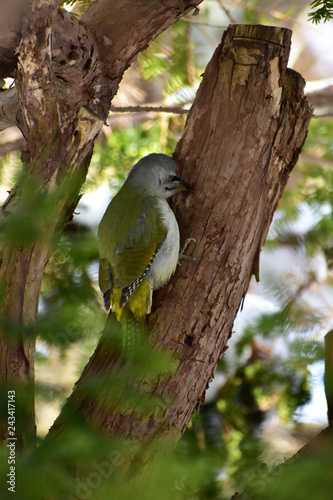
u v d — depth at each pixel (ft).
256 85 23.06
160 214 24.48
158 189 25.85
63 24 22.03
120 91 44.34
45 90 21.34
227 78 23.38
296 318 30.42
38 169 22.16
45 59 20.65
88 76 23.21
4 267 19.19
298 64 56.85
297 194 37.32
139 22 23.50
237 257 23.25
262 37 22.91
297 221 36.81
